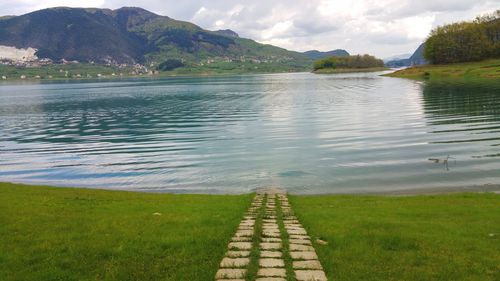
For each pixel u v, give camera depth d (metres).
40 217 19.09
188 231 16.72
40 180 38.69
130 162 44.78
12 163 46.50
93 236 16.03
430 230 17.03
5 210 20.53
